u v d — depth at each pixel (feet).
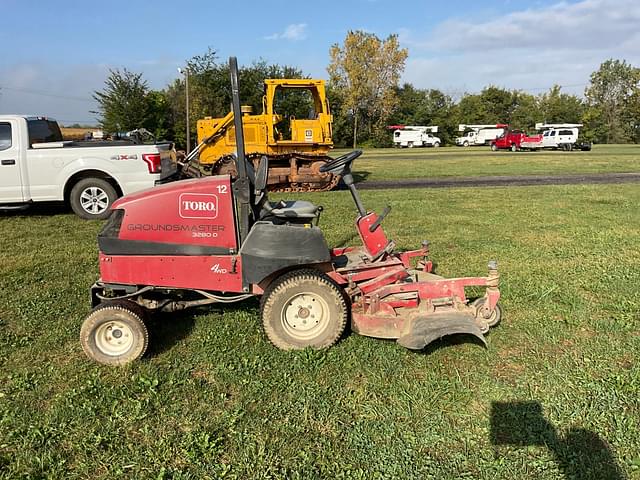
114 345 13.14
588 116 232.73
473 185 50.72
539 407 10.91
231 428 10.30
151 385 11.86
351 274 14.12
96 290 13.98
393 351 13.28
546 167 73.56
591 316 15.67
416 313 13.28
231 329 14.76
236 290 13.38
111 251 13.26
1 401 11.42
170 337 14.35
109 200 32.99
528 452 9.53
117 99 110.73
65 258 22.99
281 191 46.93
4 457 9.58
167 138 119.85
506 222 30.22
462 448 9.70
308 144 47.16
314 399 11.27
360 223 14.75
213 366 12.78
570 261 21.71
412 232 27.53
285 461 9.38
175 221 13.14
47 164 32.07
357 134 195.42
